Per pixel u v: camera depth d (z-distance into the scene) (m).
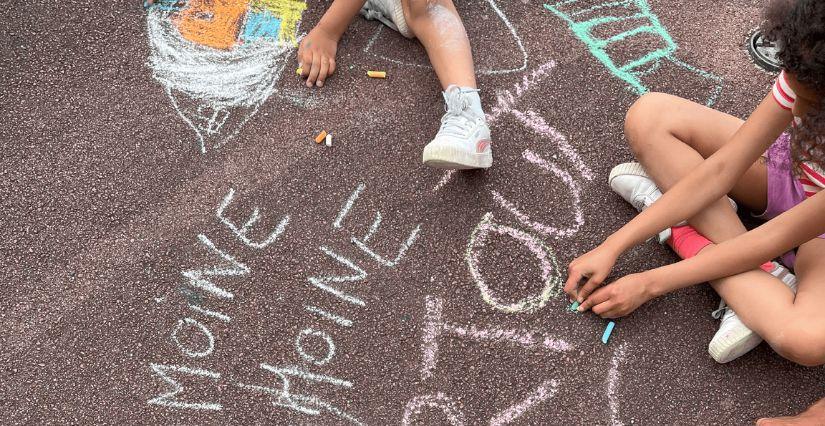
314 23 2.63
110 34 2.58
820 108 1.52
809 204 1.80
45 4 2.64
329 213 2.25
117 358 2.02
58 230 2.20
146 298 2.10
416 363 2.02
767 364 2.04
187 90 2.47
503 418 1.96
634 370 2.02
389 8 2.54
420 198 2.28
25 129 2.38
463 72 2.36
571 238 2.22
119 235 2.20
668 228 2.09
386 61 2.55
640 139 2.14
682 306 2.11
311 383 1.99
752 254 1.90
